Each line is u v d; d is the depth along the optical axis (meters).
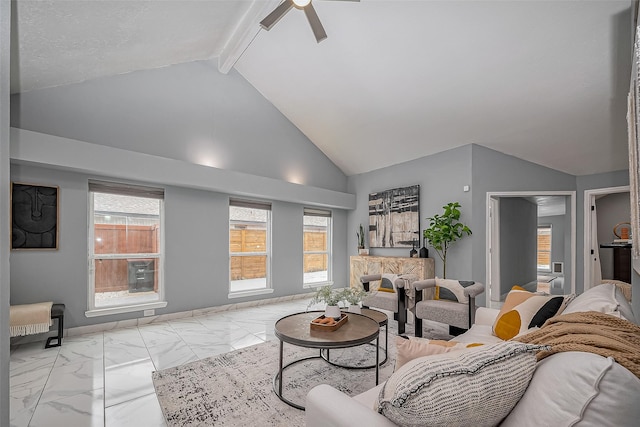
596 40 2.87
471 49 3.35
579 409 0.79
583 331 1.08
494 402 0.90
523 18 2.90
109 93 3.89
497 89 3.72
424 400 0.83
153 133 4.21
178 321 4.27
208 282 4.73
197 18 3.04
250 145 5.25
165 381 2.49
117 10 2.32
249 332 3.79
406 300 3.86
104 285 3.94
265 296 5.45
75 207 3.67
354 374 2.62
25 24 2.15
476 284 3.42
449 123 4.52
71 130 3.61
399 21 3.32
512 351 0.97
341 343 2.10
